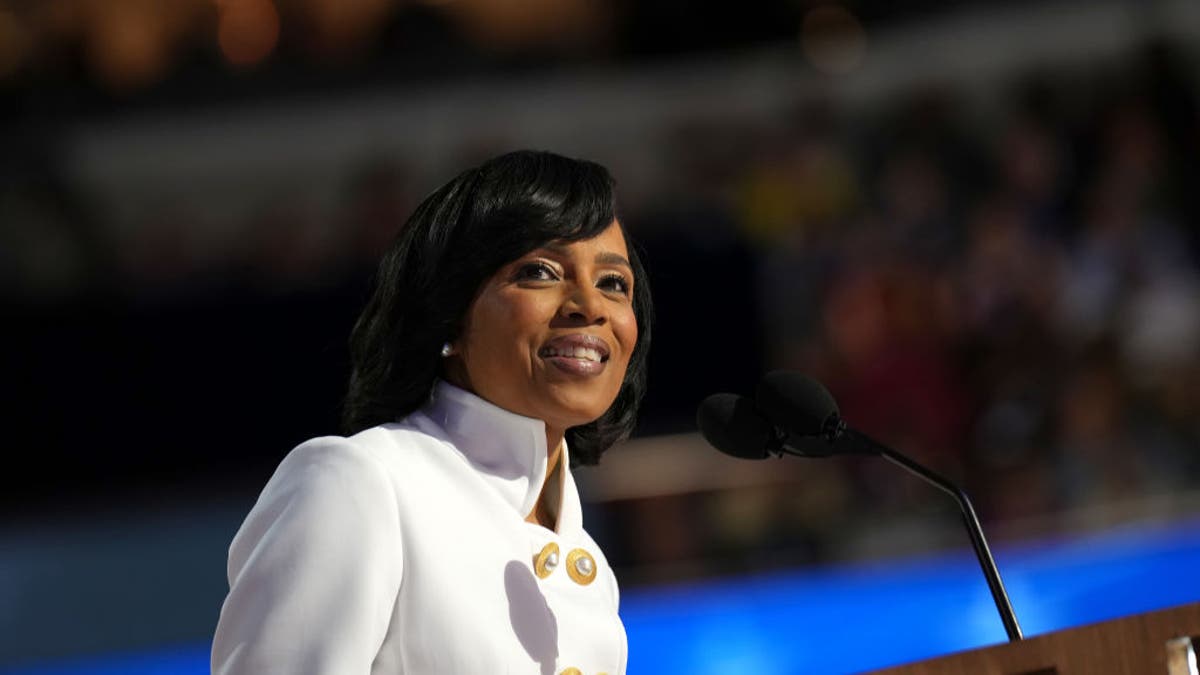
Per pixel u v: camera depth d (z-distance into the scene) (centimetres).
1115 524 2005
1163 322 2578
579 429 777
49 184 3041
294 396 2467
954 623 1822
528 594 670
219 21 3231
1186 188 2802
